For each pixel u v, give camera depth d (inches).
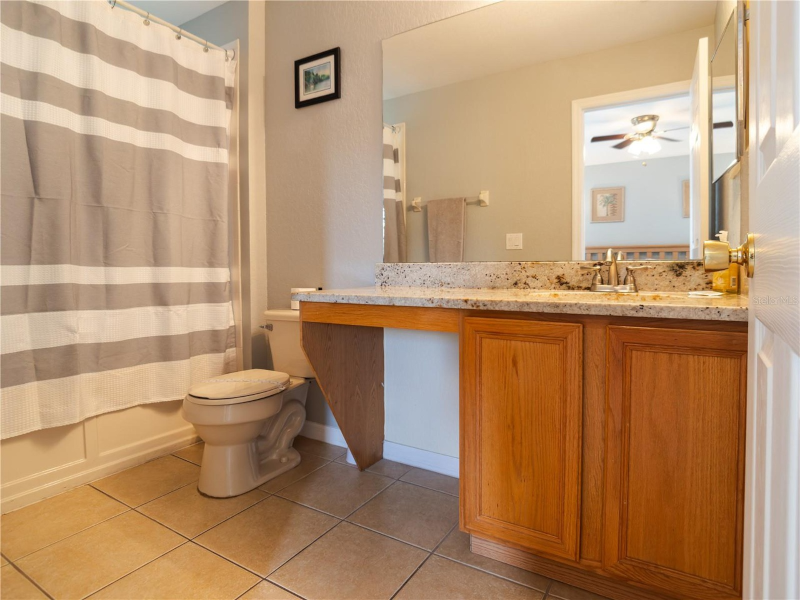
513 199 72.6
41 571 54.4
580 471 47.4
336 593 51.1
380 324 61.7
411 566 55.7
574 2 67.7
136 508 68.8
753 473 26.9
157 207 82.4
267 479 77.4
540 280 70.9
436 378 81.4
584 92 67.0
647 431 43.8
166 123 82.8
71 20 71.5
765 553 22.5
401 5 81.6
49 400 69.6
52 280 69.5
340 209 89.9
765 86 23.6
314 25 92.0
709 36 59.4
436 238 79.4
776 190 20.4
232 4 98.3
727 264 28.9
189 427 93.1
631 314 43.3
